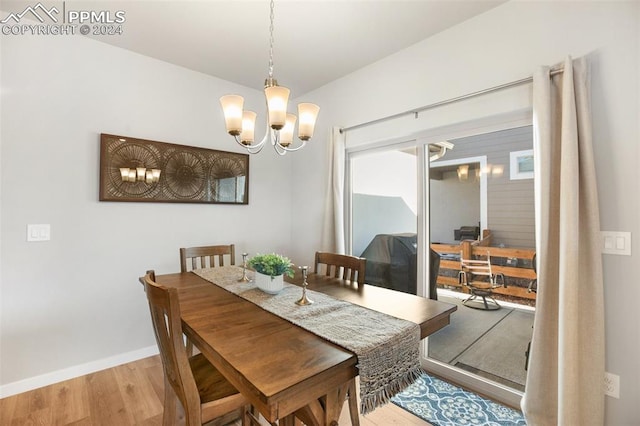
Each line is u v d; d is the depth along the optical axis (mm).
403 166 2672
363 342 1132
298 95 3566
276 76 3078
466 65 2178
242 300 1628
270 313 1437
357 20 2178
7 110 2100
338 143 3021
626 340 1560
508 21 1979
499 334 2150
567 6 1754
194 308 1500
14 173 2123
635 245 1538
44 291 2234
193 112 2969
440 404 2012
